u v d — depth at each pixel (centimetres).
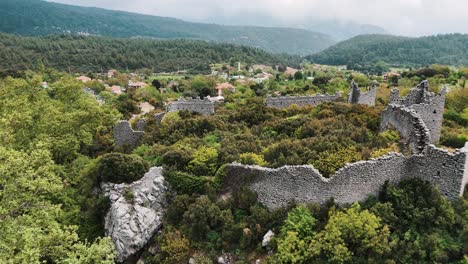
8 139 2852
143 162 3416
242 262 2492
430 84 8538
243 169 2964
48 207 2417
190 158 3453
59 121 3938
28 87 4612
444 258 2148
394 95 3919
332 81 12562
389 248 2217
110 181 3319
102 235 3200
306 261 2305
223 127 5194
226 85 14475
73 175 3834
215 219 2780
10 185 2256
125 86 15275
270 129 4662
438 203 2373
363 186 2558
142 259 2883
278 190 2759
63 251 2169
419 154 2597
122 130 5372
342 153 2945
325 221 2484
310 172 2619
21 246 2030
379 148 3011
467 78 9656
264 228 2634
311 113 5159
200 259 2612
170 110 6800
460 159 2362
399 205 2433
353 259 2245
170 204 3195
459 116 4391
